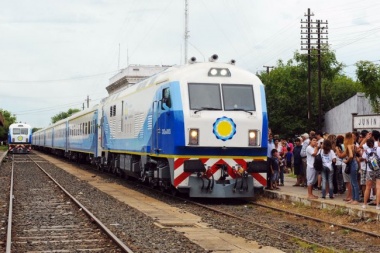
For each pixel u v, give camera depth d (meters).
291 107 50.56
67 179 26.55
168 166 16.97
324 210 14.16
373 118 16.48
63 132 51.50
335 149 16.58
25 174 30.20
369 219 12.38
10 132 68.62
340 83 56.16
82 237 10.56
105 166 29.45
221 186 15.90
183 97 15.96
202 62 16.77
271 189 18.38
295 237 10.52
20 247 9.55
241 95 16.36
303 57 52.59
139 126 20.00
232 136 15.97
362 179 13.78
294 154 19.64
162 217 13.40
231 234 10.94
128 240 10.21
